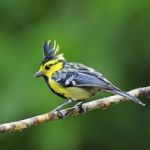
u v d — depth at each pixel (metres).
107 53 17.19
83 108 11.75
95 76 12.00
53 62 12.31
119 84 17.11
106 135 17.89
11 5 18.53
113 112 17.89
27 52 17.34
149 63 17.64
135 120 18.16
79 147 17.20
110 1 17.53
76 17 17.91
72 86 12.07
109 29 17.41
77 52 17.05
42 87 16.67
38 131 17.14
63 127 17.03
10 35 18.08
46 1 18.64
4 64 17.22
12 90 16.91
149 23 17.55
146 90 12.05
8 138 17.61
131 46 17.48
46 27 17.78
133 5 17.47
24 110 16.70
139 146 18.31
